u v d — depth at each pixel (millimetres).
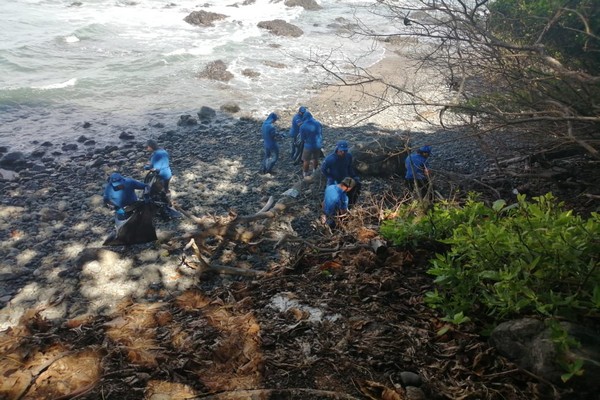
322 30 26641
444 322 4816
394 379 4082
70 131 14148
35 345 4562
